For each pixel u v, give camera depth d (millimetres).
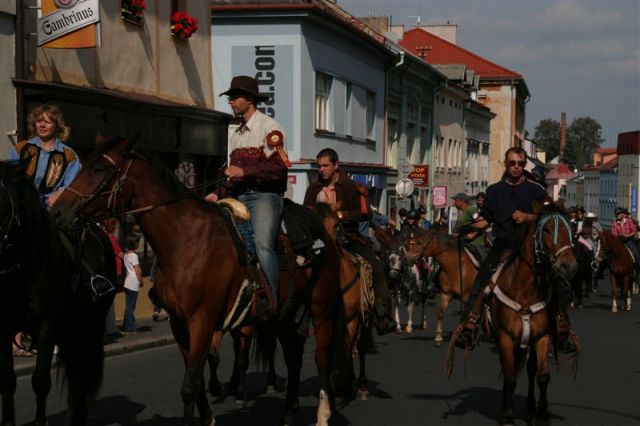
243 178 7809
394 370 12672
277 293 8008
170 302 7344
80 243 7988
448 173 57406
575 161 171000
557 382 11953
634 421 9578
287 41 28906
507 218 9078
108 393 10664
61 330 8023
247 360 9953
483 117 71438
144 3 19312
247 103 7949
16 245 7164
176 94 21594
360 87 36531
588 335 17406
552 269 8312
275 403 10102
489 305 8852
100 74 17844
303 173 29172
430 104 51469
